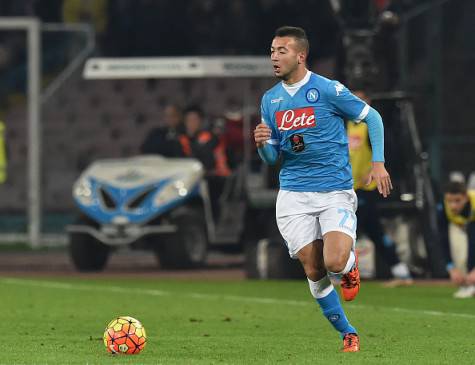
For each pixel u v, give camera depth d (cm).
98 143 10812
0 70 11150
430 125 8100
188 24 10319
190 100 10256
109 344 3098
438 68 8156
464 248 5372
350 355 3109
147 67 7444
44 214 10331
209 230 7194
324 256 3095
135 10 10450
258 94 9562
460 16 8262
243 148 7300
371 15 6831
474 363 2961
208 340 3522
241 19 10106
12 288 5728
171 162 7231
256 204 6419
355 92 5822
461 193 4953
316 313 4441
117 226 7000
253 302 4925
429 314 4384
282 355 3122
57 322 4125
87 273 7000
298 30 3159
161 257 7206
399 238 6162
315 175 3170
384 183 3142
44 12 10781
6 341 3494
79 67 10738
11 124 11281
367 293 5353
